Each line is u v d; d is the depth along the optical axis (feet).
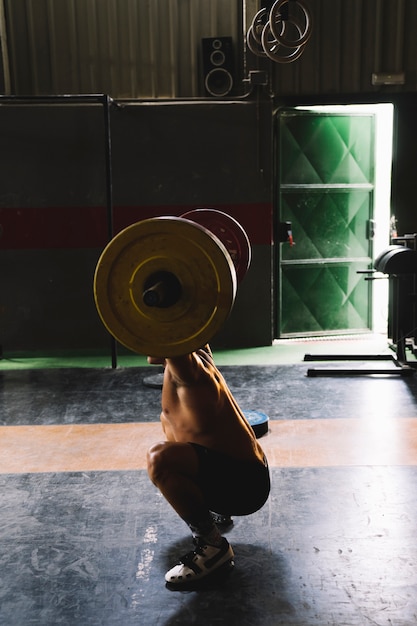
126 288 5.64
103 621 6.92
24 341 20.07
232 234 9.41
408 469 10.66
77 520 9.21
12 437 12.59
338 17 18.83
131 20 19.31
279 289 20.54
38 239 19.54
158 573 7.82
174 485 7.22
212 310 5.57
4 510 9.56
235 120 19.19
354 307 21.26
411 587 7.39
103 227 19.54
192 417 7.36
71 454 11.67
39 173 19.24
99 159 19.22
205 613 7.02
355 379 16.07
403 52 19.04
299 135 19.98
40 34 19.40
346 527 8.80
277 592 7.36
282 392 15.11
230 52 19.07
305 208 20.40
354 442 11.89
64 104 18.93
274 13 10.50
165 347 5.65
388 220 22.24
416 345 18.80
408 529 8.71
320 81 19.19
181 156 19.38
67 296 19.88
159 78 19.63
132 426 13.08
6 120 18.95
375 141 20.49
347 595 7.27
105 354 19.77
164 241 5.53
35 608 7.17
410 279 17.01
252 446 7.75
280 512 9.27
